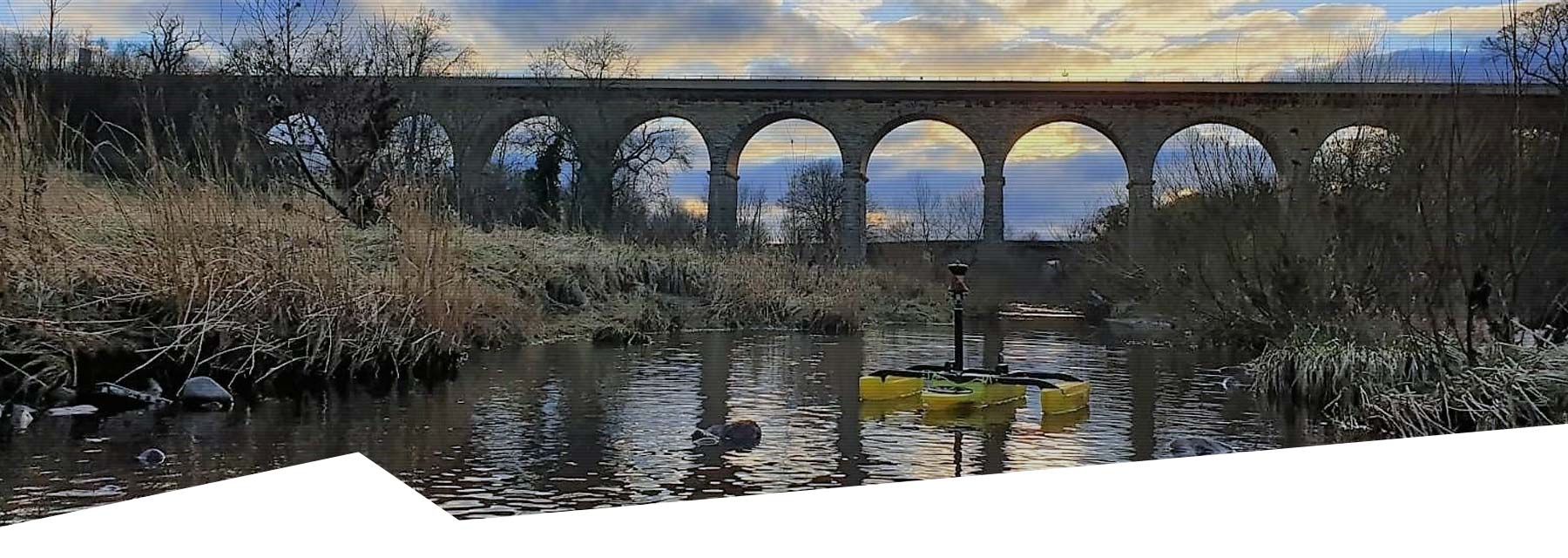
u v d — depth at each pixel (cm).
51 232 699
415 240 937
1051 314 1845
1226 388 862
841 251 1953
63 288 695
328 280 824
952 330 1582
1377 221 767
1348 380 743
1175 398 799
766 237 1934
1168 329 1384
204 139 875
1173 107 2383
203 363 729
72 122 742
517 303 1219
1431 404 638
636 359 1065
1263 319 1046
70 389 661
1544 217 641
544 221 1786
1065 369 1001
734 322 1585
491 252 1298
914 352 1194
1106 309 1758
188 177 814
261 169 963
